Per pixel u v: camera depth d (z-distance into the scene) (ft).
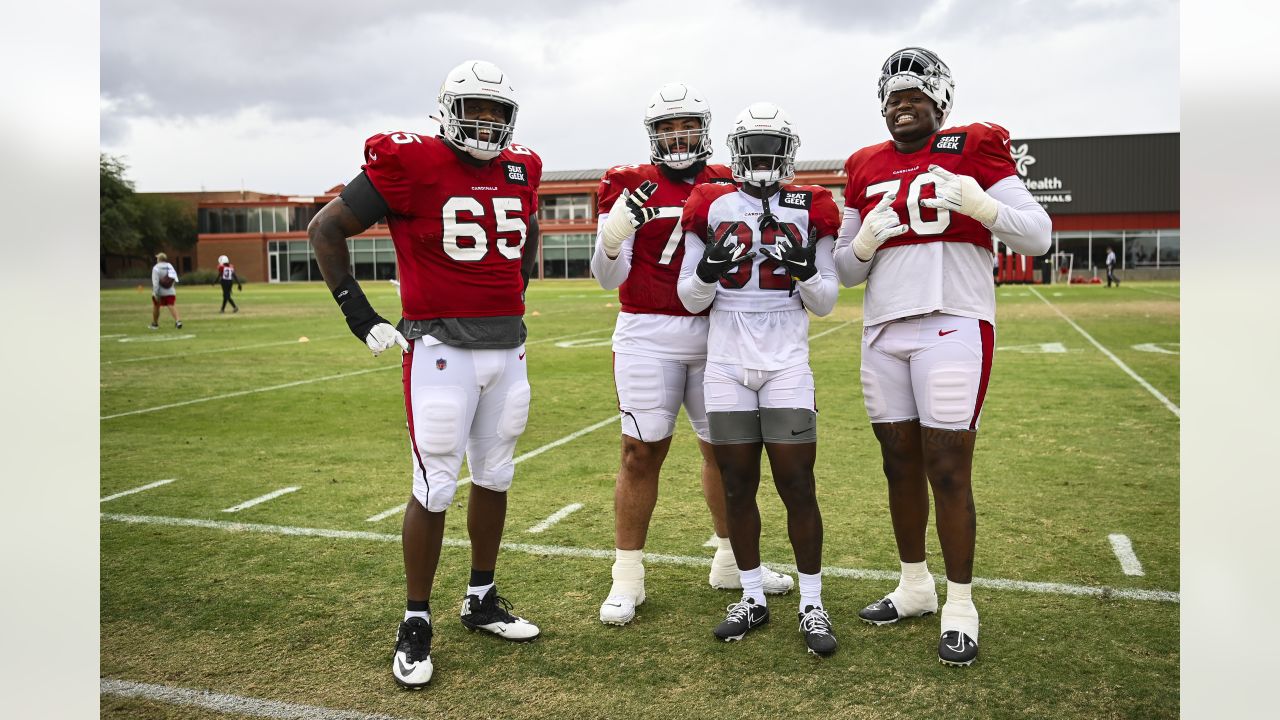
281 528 13.52
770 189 9.70
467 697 8.29
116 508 14.62
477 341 9.13
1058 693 8.19
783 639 9.52
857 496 14.88
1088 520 13.35
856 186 9.91
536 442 19.86
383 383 29.07
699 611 10.34
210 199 204.64
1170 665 8.73
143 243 186.29
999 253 114.73
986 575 11.19
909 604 9.96
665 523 13.73
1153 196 129.08
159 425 21.88
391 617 10.18
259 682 8.61
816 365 32.24
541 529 13.43
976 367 9.04
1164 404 23.13
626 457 10.32
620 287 10.75
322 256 8.79
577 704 8.11
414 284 9.10
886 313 9.38
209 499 15.17
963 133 9.24
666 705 8.07
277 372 31.78
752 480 9.69
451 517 14.20
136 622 10.02
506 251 9.29
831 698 8.16
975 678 8.51
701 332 10.46
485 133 8.84
